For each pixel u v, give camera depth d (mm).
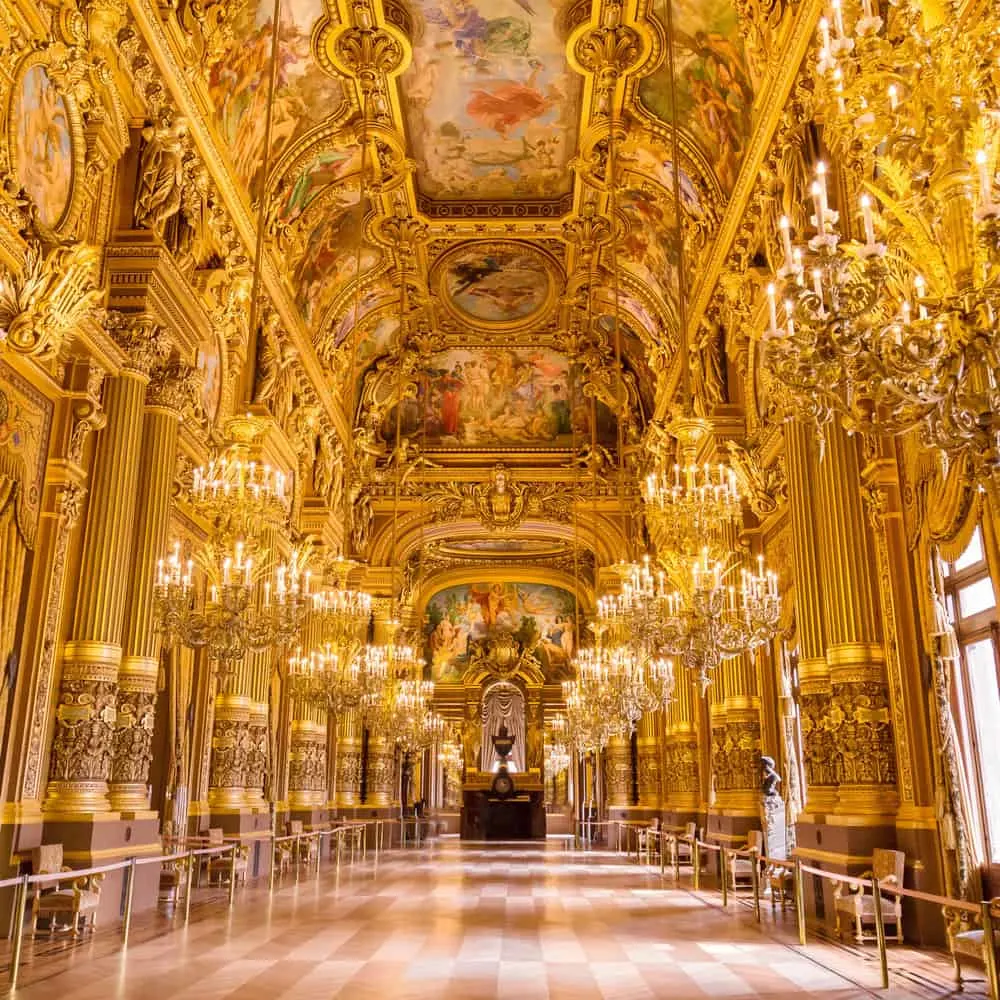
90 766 10672
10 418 9891
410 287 23406
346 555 25625
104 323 11289
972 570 9570
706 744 20781
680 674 22453
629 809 27391
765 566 15867
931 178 5398
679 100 16672
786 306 5465
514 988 7574
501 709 38812
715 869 17641
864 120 5641
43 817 10266
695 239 18344
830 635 11234
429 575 36594
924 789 10125
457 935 10352
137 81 11844
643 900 13953
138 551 12109
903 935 9961
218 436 15555
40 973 7848
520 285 24344
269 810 18219
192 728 15461
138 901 11539
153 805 14266
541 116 18438
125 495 11469
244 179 16156
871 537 11234
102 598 11070
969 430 4953
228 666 9562
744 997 7316
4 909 9539
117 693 11555
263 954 8969
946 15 5418
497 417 28781
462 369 28375
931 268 5516
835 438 11477
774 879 12930
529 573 36562
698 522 9344
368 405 26906
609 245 21391
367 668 14875
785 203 12906
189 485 14477
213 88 14477
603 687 17516
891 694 10711
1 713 9664
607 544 27875
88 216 11227
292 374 19844
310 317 21328
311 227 19594
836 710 11039
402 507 28078
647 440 25297
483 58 16922
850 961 8867
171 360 12719
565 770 42438
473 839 36031
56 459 10648
